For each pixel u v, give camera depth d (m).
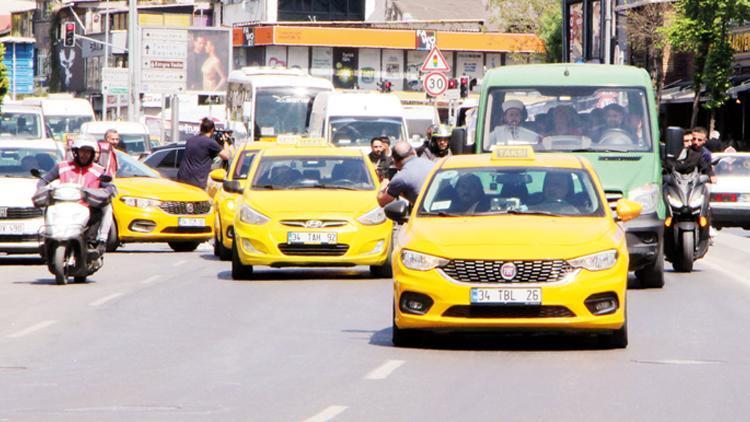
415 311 31.55
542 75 48.44
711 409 24.20
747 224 77.94
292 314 39.41
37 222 55.84
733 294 44.78
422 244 31.67
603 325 31.27
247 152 61.69
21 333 35.47
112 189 49.09
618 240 32.19
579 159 35.44
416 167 45.38
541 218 33.22
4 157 59.91
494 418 23.31
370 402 24.94
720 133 151.50
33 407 24.62
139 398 25.52
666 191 52.66
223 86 171.75
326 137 92.38
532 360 30.39
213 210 66.50
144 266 57.34
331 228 49.34
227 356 31.12
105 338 34.47
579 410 24.09
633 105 47.97
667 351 31.75
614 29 153.50
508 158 35.16
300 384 27.08
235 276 50.72
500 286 30.92
